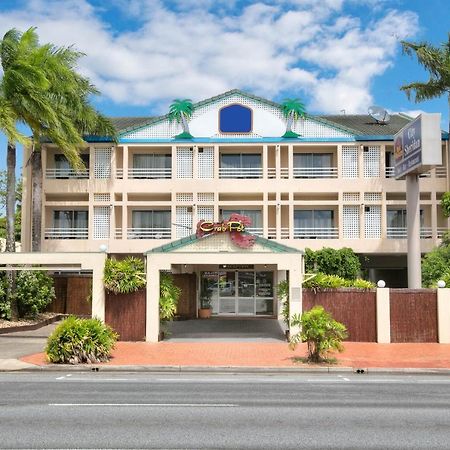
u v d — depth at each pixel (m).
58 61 25.91
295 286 20.36
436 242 33.78
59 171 35.16
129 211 35.31
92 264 20.72
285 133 34.50
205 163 34.72
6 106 23.72
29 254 20.83
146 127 34.84
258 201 34.22
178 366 14.91
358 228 34.25
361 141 34.38
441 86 31.92
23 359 16.09
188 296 28.73
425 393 11.30
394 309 20.30
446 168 34.16
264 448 6.98
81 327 15.66
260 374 14.33
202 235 20.64
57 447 7.00
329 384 12.54
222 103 34.88
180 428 8.02
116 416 8.81
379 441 7.36
